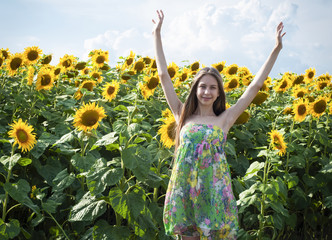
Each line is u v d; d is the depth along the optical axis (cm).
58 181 374
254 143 548
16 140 324
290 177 435
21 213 410
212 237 282
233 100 567
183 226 280
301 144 520
